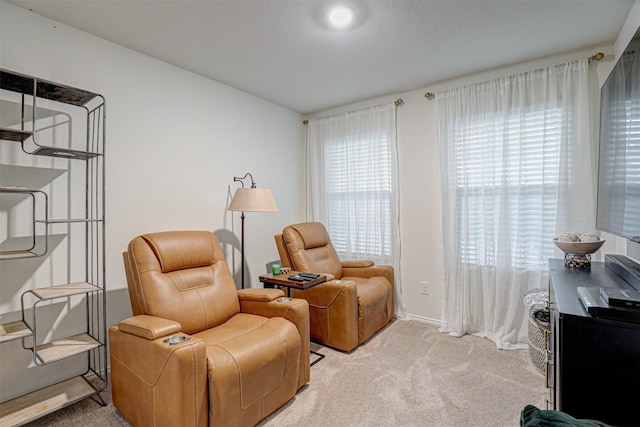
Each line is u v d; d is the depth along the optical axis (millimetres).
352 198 3691
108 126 2303
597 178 2355
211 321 2072
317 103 3738
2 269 1863
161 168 2613
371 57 2588
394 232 3410
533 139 2639
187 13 1976
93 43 2221
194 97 2861
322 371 2301
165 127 2641
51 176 2043
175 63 2672
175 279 2033
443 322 3057
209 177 2986
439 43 2375
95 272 2225
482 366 2348
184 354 1442
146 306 1849
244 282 3326
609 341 1054
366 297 2762
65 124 2105
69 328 2102
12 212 1898
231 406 1562
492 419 1757
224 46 2395
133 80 2438
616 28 2188
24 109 1947
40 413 1693
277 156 3754
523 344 2662
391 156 3414
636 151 1406
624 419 1046
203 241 2293
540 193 2609
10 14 1876
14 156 1906
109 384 2150
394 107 3398
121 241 2365
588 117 2424
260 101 3531
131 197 2424
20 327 1774
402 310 3377
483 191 2854
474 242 2926
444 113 3061
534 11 1982
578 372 1087
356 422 1749
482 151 2869
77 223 2150
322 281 2623
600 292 1216
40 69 1986
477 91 2885
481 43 2379
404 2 1881
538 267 2621
